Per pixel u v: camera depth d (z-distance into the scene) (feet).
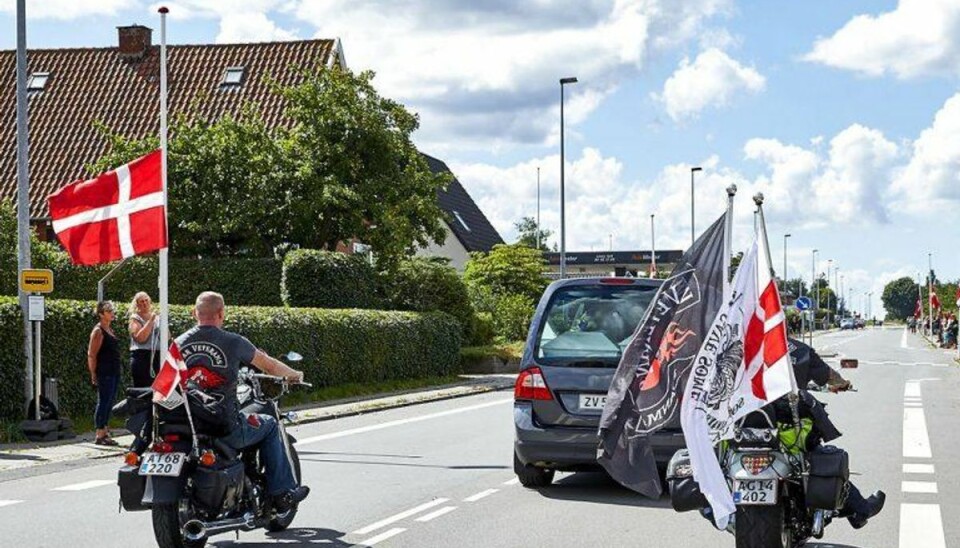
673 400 27.53
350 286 104.88
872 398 84.33
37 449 53.21
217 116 144.56
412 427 65.21
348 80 116.37
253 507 30.48
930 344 245.86
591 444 39.14
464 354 124.36
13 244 110.01
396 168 117.60
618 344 40.11
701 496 27.14
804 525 27.63
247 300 109.91
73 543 31.48
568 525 34.06
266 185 112.06
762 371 25.36
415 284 128.67
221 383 29.63
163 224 53.57
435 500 38.73
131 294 112.78
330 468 46.98
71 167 139.85
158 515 28.73
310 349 84.17
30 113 147.33
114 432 60.44
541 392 39.81
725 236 27.45
